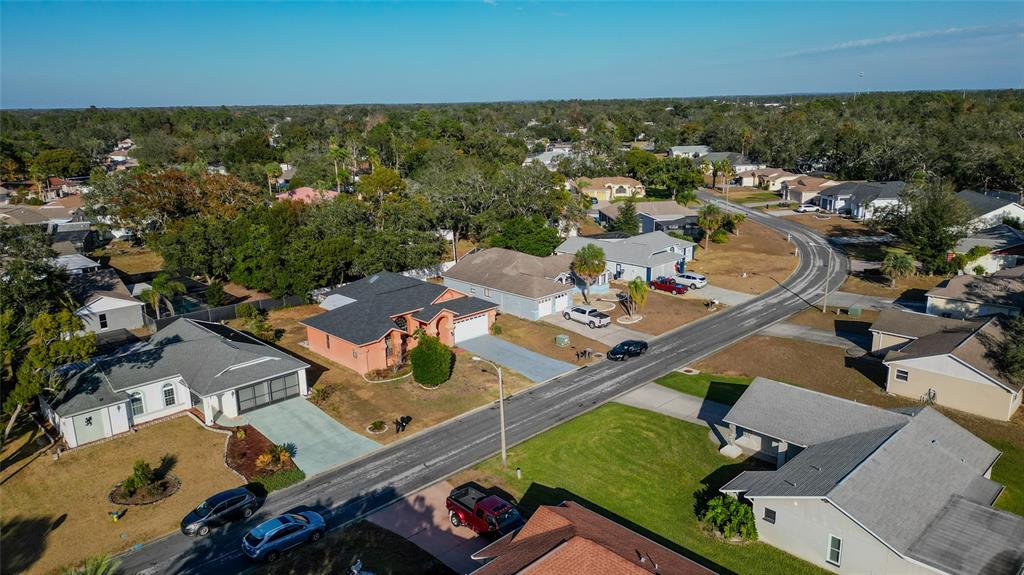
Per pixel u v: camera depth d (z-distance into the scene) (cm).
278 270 6569
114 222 9238
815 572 2625
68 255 7400
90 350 3597
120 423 3950
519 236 7888
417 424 4066
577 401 4359
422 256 7144
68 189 13850
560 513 2530
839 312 6200
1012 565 2275
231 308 6141
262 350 4550
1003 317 4659
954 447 3048
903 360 4269
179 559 2800
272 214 7238
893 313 5109
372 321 5066
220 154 17662
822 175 14712
